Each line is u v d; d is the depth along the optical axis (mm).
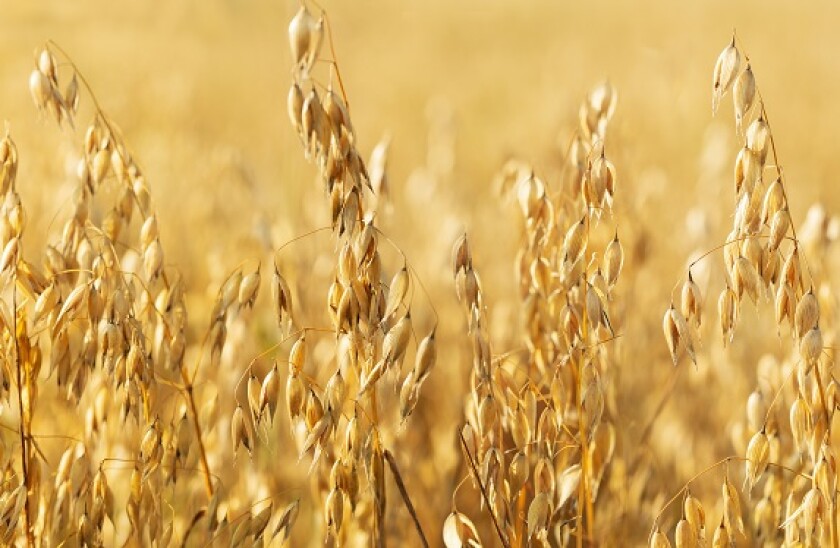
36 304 2848
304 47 2592
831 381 2762
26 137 5625
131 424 3787
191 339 5117
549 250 3311
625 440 3865
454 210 6254
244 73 11695
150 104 8641
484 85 15875
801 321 2646
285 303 2789
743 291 2654
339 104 2650
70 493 3047
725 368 4648
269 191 6730
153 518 3049
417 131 12016
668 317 2750
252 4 12633
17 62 6656
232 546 2975
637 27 20750
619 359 3869
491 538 4062
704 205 5875
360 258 2680
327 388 2791
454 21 22156
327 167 2666
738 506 2795
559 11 24094
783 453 3766
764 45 17781
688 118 10000
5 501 2842
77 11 8641
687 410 4777
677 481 4359
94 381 3594
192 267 5746
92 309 2865
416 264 5996
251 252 5188
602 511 3756
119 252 4312
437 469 4262
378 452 2943
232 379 4023
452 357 4934
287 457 4469
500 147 9602
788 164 10016
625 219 4336
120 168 3238
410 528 3891
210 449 3838
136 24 9883
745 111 2562
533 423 3100
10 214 2895
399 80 15727
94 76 8469
